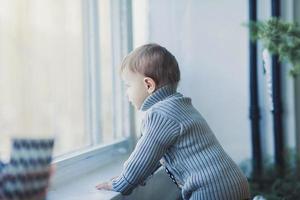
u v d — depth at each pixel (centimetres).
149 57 105
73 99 136
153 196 129
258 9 178
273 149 179
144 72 105
